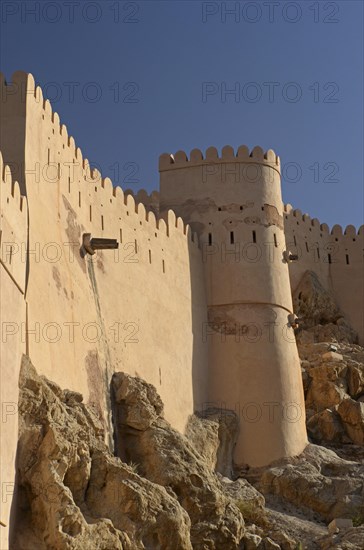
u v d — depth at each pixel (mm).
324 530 40906
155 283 44688
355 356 55594
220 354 48188
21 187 34719
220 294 49125
